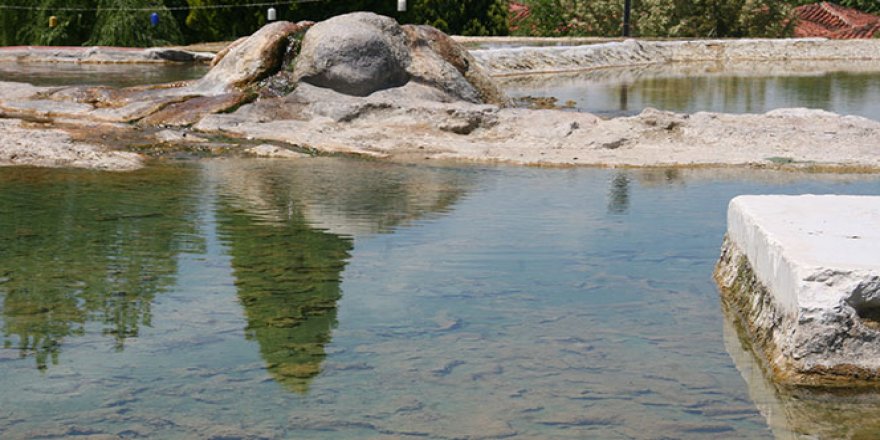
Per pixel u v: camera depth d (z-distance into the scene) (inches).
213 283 210.7
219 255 235.0
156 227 263.7
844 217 195.5
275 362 164.4
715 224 277.0
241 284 210.1
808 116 474.3
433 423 141.3
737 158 398.0
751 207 206.2
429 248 243.6
